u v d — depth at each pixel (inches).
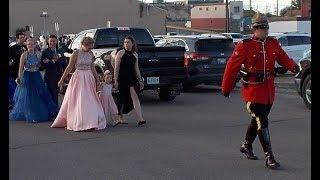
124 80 406.6
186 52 622.8
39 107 434.6
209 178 255.1
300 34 890.7
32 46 439.5
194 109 496.1
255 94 270.4
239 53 270.1
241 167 274.4
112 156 303.7
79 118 387.5
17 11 2206.0
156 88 539.2
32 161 294.0
